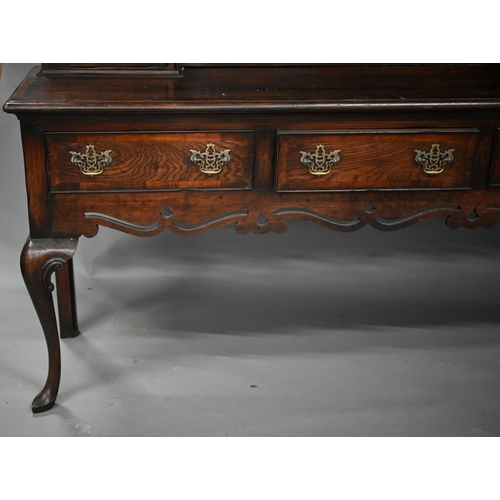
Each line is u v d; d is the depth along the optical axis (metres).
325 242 3.28
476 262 3.15
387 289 2.95
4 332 2.61
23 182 3.00
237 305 2.83
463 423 2.20
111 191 1.99
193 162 1.98
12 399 2.28
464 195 2.08
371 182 2.04
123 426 2.17
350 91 2.04
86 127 1.92
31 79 2.12
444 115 1.98
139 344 2.58
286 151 1.98
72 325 2.59
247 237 3.29
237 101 1.91
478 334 2.66
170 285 2.96
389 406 2.28
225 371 2.44
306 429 2.17
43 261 2.04
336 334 2.65
